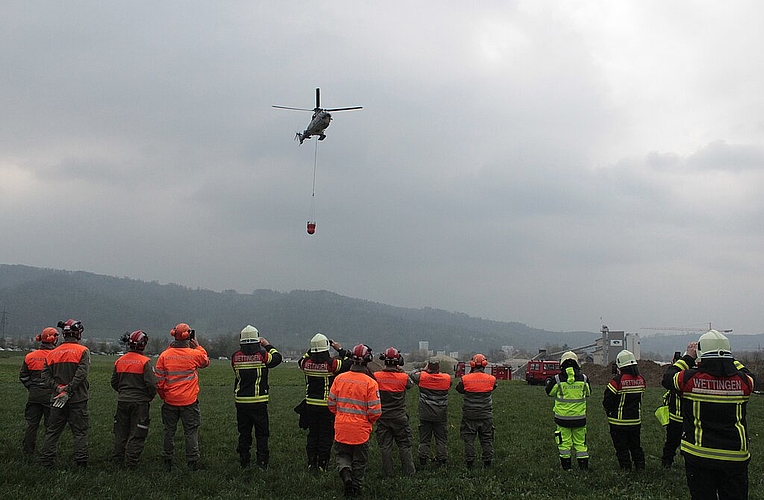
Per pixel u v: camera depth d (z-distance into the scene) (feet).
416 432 52.37
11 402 65.98
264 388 36.50
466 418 38.63
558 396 37.52
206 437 47.52
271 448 43.80
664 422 37.78
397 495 31.09
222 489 30.78
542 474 36.04
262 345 37.55
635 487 33.04
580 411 37.09
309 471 35.32
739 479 22.91
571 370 37.37
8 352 306.96
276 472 34.37
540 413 67.72
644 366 153.48
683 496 31.63
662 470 36.91
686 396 24.07
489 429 38.81
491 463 39.22
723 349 23.65
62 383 33.30
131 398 34.17
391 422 35.55
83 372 33.42
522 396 90.48
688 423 24.00
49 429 33.17
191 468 34.94
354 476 30.78
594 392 106.01
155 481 31.24
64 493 27.91
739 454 22.89
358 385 31.19
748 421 64.54
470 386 38.58
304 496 30.48
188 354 35.60
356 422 30.71
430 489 32.17
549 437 51.03
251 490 30.76
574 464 40.11
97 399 74.59
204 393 90.17
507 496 31.45
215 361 294.46
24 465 32.17
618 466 38.50
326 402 36.14
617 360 37.45
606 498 31.22
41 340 37.19
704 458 23.17
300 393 92.68
